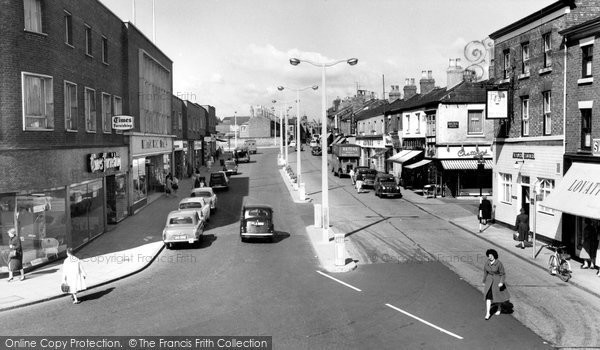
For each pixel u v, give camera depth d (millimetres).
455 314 15633
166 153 50062
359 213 36281
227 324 14711
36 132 21453
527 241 25781
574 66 23562
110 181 31438
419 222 32656
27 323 15023
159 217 34281
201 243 26953
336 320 15031
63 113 23609
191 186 53281
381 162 62688
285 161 75938
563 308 16266
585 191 21016
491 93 29672
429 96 50719
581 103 22984
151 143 41562
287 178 60250
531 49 27703
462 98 43344
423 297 17359
